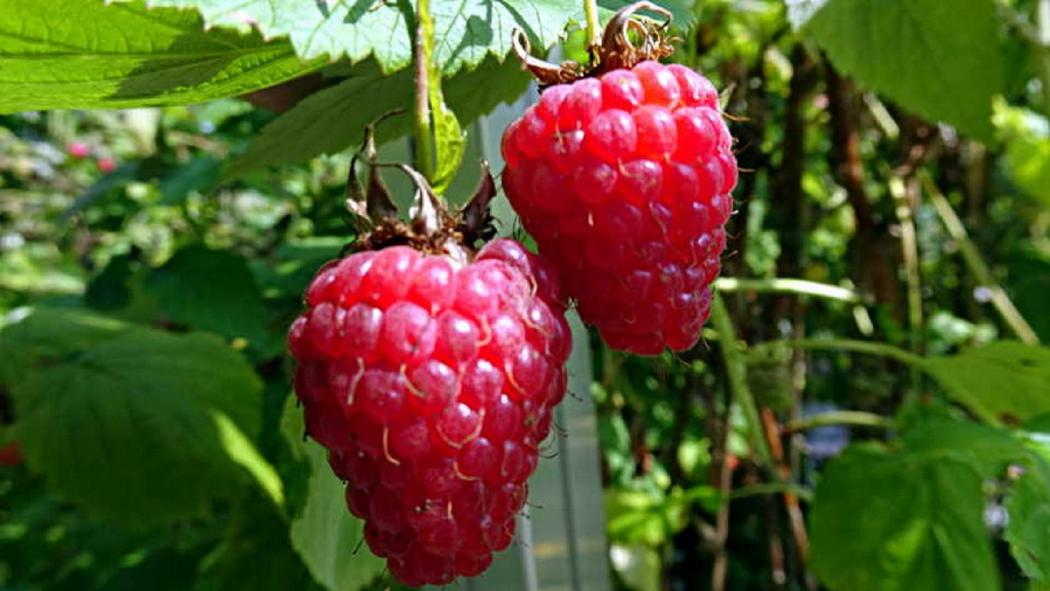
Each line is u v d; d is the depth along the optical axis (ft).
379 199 0.33
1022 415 0.68
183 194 0.84
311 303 0.33
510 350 0.32
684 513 0.80
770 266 0.98
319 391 0.32
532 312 0.33
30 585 1.16
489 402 0.32
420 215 0.33
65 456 0.79
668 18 0.36
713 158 0.35
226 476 0.76
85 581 1.05
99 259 1.51
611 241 0.34
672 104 0.34
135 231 1.38
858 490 0.59
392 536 0.33
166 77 0.40
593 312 0.35
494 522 0.33
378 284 0.32
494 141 0.53
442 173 0.33
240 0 0.35
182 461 0.77
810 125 0.84
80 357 0.84
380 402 0.31
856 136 0.81
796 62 0.78
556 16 0.38
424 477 0.32
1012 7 1.03
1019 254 1.14
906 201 0.84
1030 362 0.65
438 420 0.31
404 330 0.31
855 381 0.87
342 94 0.45
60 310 0.90
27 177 1.56
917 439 0.61
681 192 0.34
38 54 0.38
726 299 0.79
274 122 0.46
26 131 1.48
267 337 0.81
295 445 0.52
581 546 0.63
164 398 0.80
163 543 1.00
